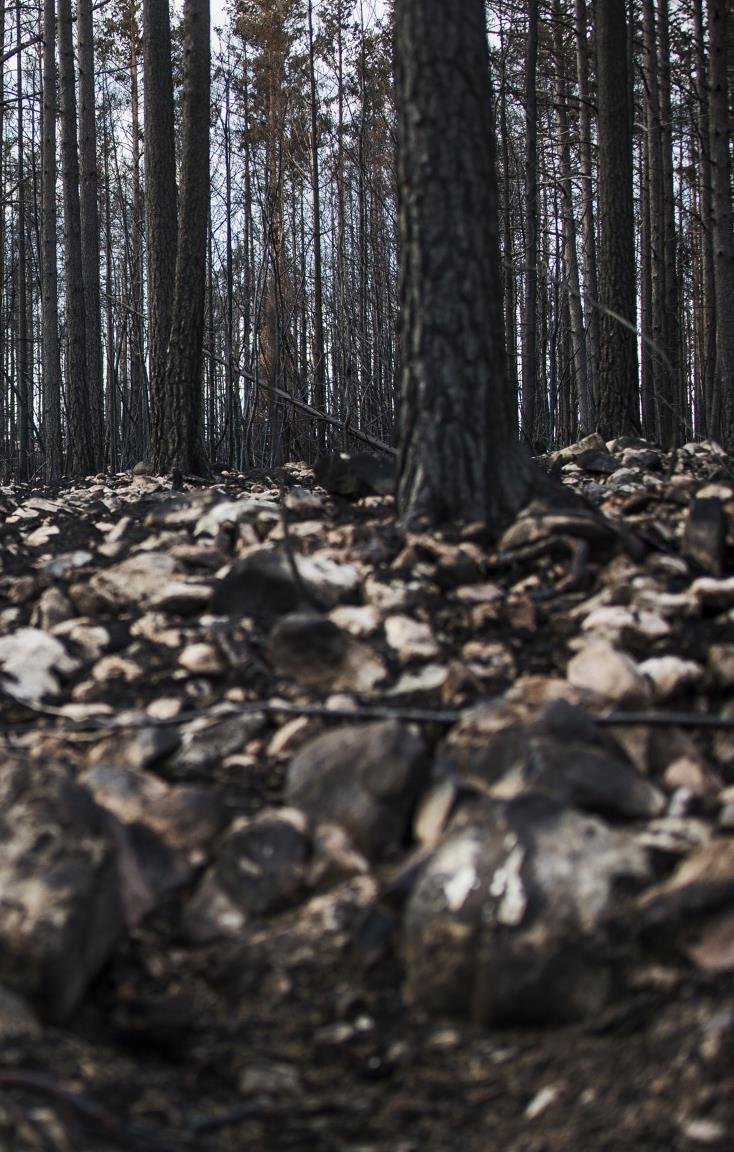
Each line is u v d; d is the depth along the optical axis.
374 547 4.50
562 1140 2.04
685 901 2.34
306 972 2.53
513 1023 2.34
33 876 2.46
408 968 2.49
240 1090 2.25
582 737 2.97
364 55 21.50
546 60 18.78
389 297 20.52
